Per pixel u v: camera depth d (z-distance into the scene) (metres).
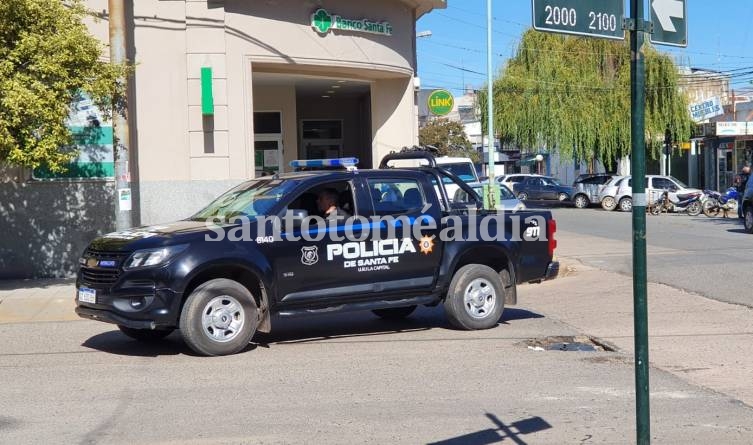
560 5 4.07
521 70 39.53
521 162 57.06
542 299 12.27
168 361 8.28
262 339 9.47
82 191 14.51
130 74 13.62
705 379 7.39
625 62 38.62
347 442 5.60
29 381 7.46
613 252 18.11
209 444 5.56
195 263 8.12
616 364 8.05
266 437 5.71
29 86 11.44
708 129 40.81
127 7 14.87
